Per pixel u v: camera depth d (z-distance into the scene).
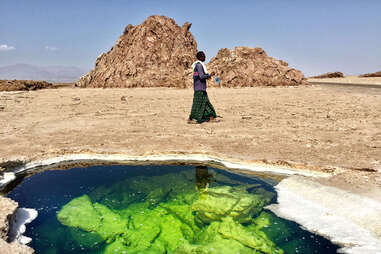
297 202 3.32
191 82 20.27
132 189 3.75
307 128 6.63
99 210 3.20
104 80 22.03
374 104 10.30
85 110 10.03
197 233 2.72
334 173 4.01
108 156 4.97
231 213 3.10
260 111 9.32
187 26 27.17
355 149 4.90
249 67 21.28
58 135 6.21
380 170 3.91
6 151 4.99
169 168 4.54
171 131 6.52
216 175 4.24
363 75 33.00
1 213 2.81
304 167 4.25
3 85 18.69
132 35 24.91
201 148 5.17
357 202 3.06
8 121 7.94
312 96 13.48
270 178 4.10
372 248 2.40
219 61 21.73
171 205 3.30
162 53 23.58
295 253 2.40
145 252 2.42
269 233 2.72
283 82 20.80
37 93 16.59
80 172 4.41
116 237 2.68
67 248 2.52
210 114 7.42
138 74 22.03
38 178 4.21
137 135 6.16
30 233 2.77
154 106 10.99
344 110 9.12
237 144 5.40
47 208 3.27
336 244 2.53
